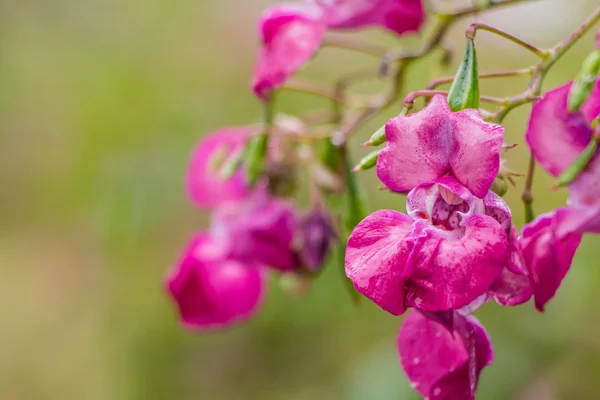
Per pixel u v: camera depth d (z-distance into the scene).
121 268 0.75
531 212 0.35
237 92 0.81
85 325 0.83
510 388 0.57
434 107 0.33
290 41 0.38
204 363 0.75
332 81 0.73
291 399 0.70
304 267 0.42
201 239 0.43
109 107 0.76
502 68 0.64
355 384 0.61
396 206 0.60
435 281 0.32
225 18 0.83
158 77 0.79
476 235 0.32
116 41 0.81
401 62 0.41
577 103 0.32
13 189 0.91
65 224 0.88
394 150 0.33
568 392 0.58
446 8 0.41
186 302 0.43
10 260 0.92
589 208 0.32
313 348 0.71
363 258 0.33
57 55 0.84
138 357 0.76
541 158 0.33
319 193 0.41
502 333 0.59
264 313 0.71
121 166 0.72
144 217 0.72
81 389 0.79
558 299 0.58
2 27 0.86
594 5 0.60
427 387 0.34
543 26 0.62
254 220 0.42
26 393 0.81
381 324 0.67
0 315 0.87
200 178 0.43
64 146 0.83
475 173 0.33
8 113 0.86
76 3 0.85
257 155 0.40
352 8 0.39
